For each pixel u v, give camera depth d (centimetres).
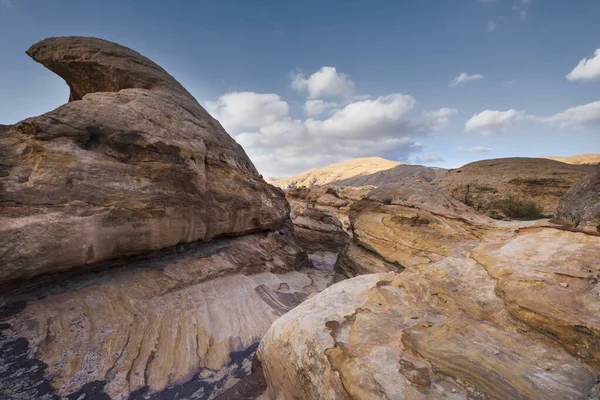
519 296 457
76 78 1412
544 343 386
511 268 550
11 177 690
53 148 768
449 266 659
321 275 1594
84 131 848
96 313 727
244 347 809
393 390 341
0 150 718
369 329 478
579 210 647
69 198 744
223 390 644
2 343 588
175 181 1019
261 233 1661
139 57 1464
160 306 832
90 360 627
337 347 441
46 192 716
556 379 322
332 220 2817
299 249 1758
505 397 313
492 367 353
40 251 680
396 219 1210
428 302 558
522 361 358
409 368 371
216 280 1056
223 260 1173
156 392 617
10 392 531
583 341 354
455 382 344
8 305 651
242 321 908
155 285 891
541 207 1417
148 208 905
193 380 667
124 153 919
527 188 1535
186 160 1073
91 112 902
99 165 838
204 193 1154
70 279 775
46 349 610
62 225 714
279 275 1362
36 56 1372
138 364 659
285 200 2003
